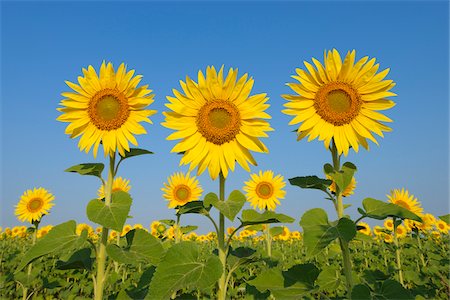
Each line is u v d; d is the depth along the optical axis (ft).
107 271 2.58
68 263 2.57
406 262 5.85
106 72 2.85
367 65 2.55
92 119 2.85
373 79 2.54
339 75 2.58
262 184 6.14
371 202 2.30
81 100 2.88
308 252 1.86
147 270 2.93
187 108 2.63
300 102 2.60
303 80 2.60
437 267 4.58
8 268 6.61
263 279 2.30
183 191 5.52
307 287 2.21
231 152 2.58
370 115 2.54
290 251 8.29
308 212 2.12
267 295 2.75
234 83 2.62
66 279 5.83
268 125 2.58
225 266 2.32
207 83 2.62
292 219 2.35
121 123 2.82
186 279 2.02
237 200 2.34
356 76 2.57
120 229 2.36
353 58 2.55
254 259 2.40
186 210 2.41
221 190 2.49
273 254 5.60
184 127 2.64
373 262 6.32
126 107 2.83
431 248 5.86
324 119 2.55
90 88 2.86
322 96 2.56
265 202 6.04
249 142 2.58
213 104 2.62
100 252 2.61
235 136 2.61
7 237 9.90
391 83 2.50
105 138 2.80
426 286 4.31
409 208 4.96
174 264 2.11
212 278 2.00
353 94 2.55
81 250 2.79
